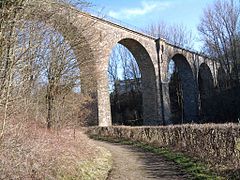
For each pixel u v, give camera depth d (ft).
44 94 49.11
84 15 56.44
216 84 181.37
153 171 39.65
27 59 28.81
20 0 23.85
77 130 62.85
